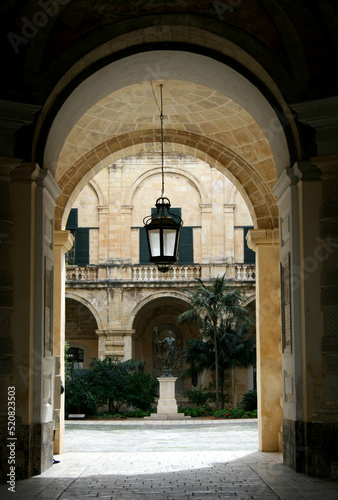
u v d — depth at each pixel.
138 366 36.78
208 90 14.17
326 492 7.98
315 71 9.98
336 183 9.67
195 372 35.44
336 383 9.48
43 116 10.23
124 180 39.34
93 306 38.19
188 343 35.34
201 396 36.50
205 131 15.70
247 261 38.81
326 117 9.66
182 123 15.64
